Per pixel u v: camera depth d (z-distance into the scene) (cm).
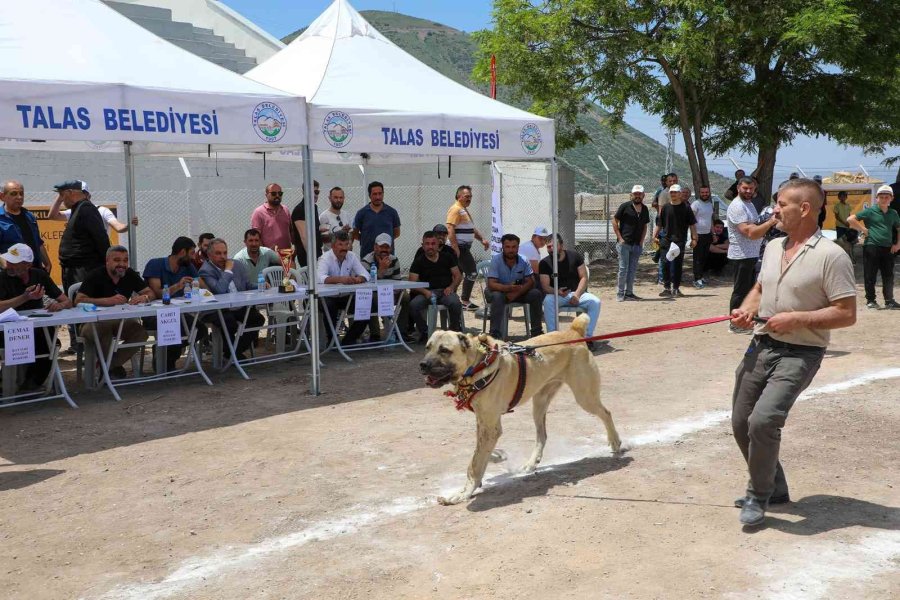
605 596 360
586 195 2661
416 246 1773
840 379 778
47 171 1276
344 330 1084
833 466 532
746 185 954
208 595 376
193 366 893
